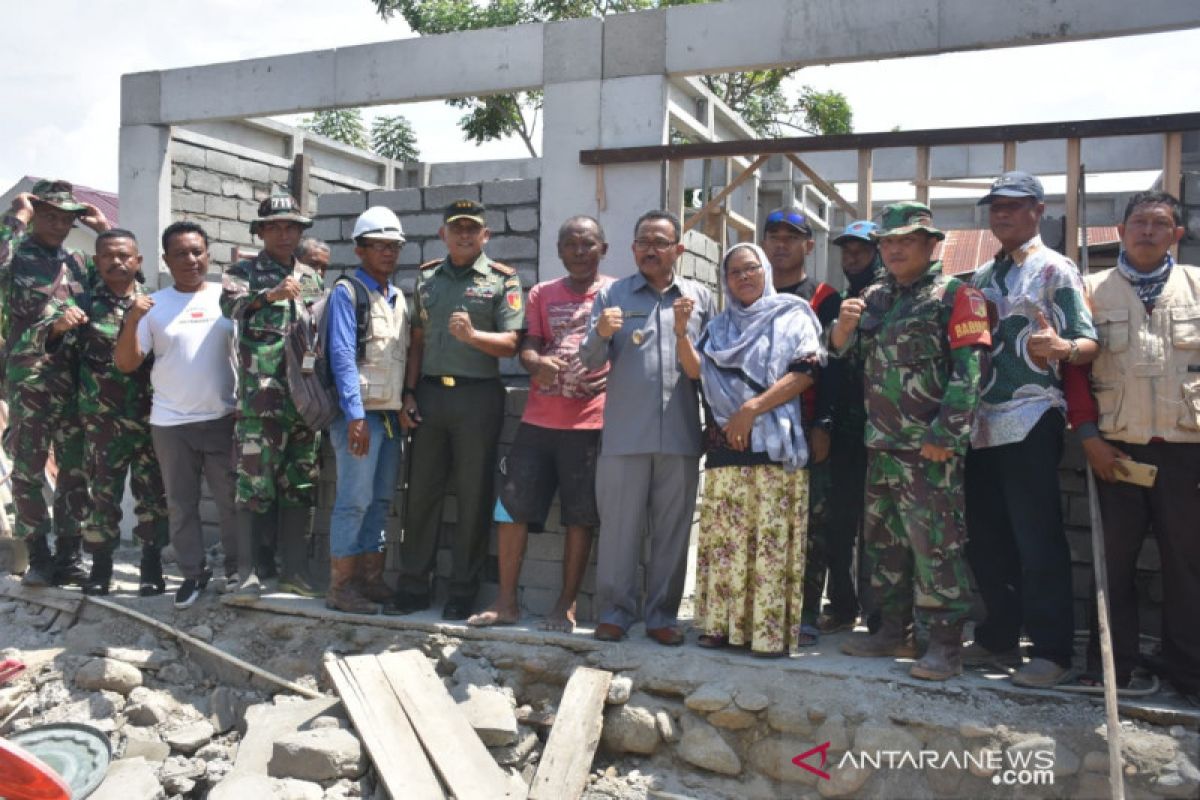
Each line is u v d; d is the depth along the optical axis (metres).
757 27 5.75
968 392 3.77
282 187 8.98
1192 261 5.76
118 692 4.55
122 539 6.81
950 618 3.89
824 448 4.38
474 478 4.70
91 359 5.12
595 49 6.09
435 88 6.52
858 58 5.61
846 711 3.80
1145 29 5.04
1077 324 3.82
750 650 4.22
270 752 3.97
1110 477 3.85
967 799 3.56
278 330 4.96
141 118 7.47
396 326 4.75
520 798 3.74
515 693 4.33
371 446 4.74
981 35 5.34
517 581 4.75
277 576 5.38
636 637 4.44
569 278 4.60
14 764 3.43
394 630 4.67
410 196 6.54
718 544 4.22
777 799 3.79
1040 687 3.79
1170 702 3.65
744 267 4.27
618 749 4.04
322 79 6.86
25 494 5.21
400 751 3.85
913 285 4.03
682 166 6.07
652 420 4.27
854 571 5.01
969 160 10.91
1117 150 10.34
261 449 4.89
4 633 5.07
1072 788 3.48
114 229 5.18
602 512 4.37
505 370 5.97
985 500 4.16
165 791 3.89
